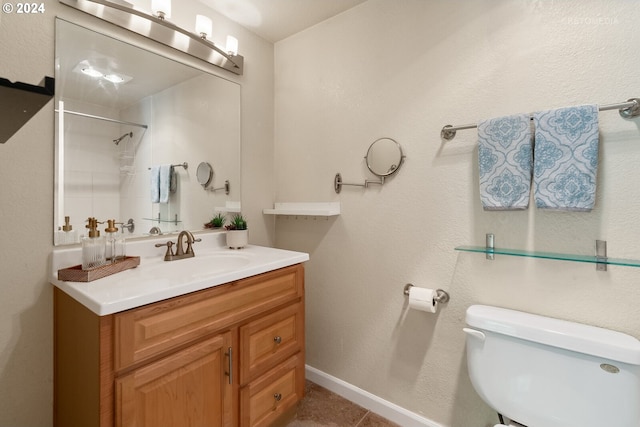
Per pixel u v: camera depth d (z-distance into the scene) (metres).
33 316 1.09
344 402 1.67
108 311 0.80
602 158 1.03
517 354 1.06
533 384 1.02
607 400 0.91
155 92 1.42
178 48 1.49
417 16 1.43
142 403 0.88
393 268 1.52
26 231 1.07
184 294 0.97
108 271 1.08
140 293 0.87
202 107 1.61
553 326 1.03
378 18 1.56
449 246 1.36
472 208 1.30
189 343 1.00
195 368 1.01
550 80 1.12
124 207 1.32
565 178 1.03
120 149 1.31
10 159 1.04
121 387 0.83
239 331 1.16
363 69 1.61
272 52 2.00
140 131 1.37
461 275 1.33
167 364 0.93
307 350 1.89
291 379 1.38
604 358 0.92
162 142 1.45
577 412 0.95
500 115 1.22
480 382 1.12
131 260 1.20
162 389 0.93
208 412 1.05
